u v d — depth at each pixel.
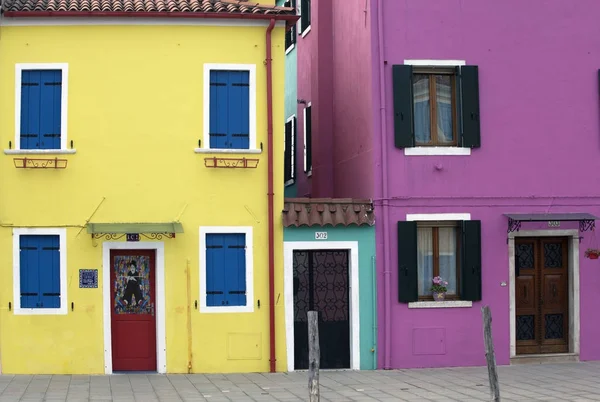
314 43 20.77
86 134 16.59
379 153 17.36
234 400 13.59
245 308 16.81
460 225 17.64
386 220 17.25
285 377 16.16
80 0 17.00
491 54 17.80
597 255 17.75
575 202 17.92
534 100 17.89
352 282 17.14
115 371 16.62
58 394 14.08
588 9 18.19
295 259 17.19
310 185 21.11
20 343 16.34
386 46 17.50
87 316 16.45
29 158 16.42
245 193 16.91
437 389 14.69
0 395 13.94
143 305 16.78
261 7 16.97
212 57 16.89
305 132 21.48
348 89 19.08
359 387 14.96
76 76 16.62
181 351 16.62
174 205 16.70
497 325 17.56
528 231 17.72
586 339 17.97
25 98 16.56
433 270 17.66
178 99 16.81
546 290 18.05
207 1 17.16
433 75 17.78
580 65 18.09
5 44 16.52
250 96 16.98
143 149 16.69
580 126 18.03
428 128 17.70
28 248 16.47
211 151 16.77
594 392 14.24
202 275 16.72
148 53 16.78
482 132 17.67
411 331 17.28
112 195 16.59
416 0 17.64
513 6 17.91
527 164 17.80
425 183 17.44
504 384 15.18
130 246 16.58
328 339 17.19
